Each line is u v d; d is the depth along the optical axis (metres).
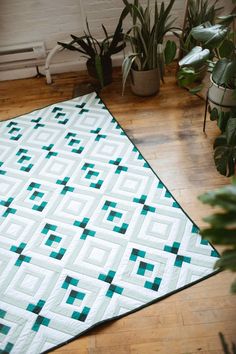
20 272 1.47
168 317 1.29
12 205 1.73
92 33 2.38
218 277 1.38
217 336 1.23
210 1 2.26
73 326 1.30
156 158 1.87
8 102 2.36
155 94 2.27
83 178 1.82
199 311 1.29
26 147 2.03
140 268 1.44
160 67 2.06
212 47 1.59
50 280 1.44
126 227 1.59
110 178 1.80
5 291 1.42
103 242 1.54
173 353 1.20
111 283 1.41
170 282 1.38
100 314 1.32
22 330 1.30
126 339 1.25
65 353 1.24
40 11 2.25
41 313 1.34
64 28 2.35
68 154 1.96
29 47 2.38
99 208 1.67
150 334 1.25
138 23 2.19
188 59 1.59
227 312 1.28
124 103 2.24
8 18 2.27
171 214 1.61
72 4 2.23
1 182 1.85
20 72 2.53
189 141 1.93
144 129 2.04
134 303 1.34
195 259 1.44
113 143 1.98
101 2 2.22
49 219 1.66
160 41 2.07
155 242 1.52
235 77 1.62
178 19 2.34
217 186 1.69
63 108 2.26
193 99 2.19
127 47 2.46
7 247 1.56
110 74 2.36
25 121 2.20
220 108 1.76
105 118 2.15
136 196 1.70
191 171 1.78
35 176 1.86
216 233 0.69
